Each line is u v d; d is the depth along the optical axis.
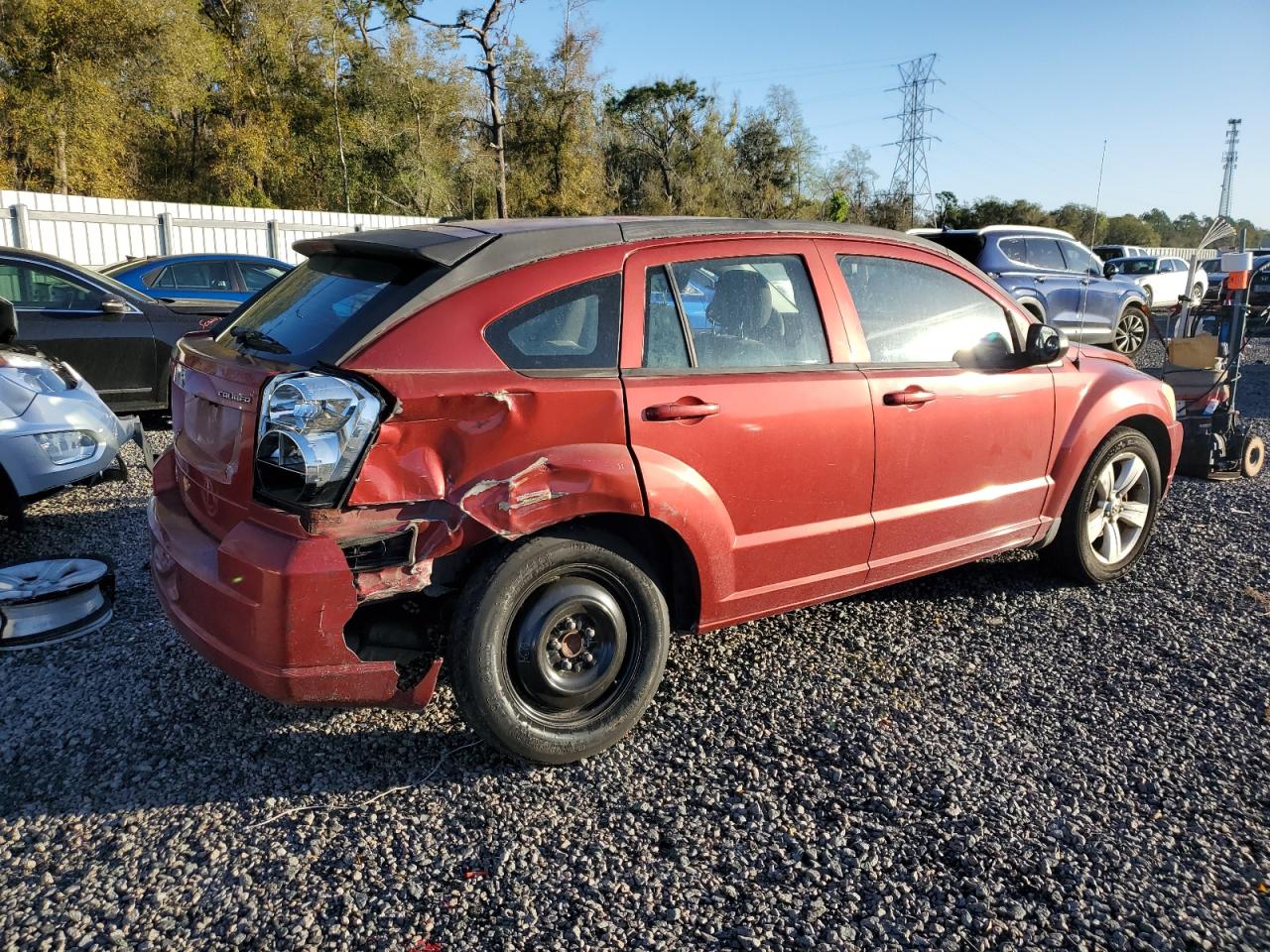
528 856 2.59
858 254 3.68
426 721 3.28
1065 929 2.34
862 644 3.94
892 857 2.60
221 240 18.72
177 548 2.90
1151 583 4.65
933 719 3.34
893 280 3.78
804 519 3.41
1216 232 7.24
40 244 16.00
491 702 2.80
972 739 3.21
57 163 23.84
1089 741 3.20
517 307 2.85
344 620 2.59
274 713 3.31
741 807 2.81
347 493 2.55
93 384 7.88
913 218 55.78
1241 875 2.54
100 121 24.05
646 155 49.16
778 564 3.37
